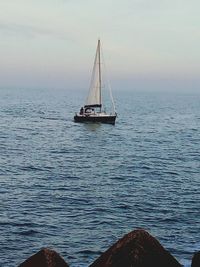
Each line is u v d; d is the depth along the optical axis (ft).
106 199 109.40
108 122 286.05
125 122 332.19
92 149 198.08
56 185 124.16
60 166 155.02
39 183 126.11
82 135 247.29
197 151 198.70
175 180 135.03
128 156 180.65
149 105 646.74
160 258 36.01
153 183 129.80
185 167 158.30
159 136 255.91
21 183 125.18
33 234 82.89
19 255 72.84
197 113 487.20
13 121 319.27
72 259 71.87
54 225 88.33
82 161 167.22
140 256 35.58
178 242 79.71
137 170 150.61
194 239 81.61
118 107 550.36
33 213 95.86
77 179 133.49
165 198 111.65
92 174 142.00
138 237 36.37
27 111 424.46
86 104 286.66
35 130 266.16
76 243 78.95
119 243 36.27
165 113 465.47
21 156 172.65
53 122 316.81
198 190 122.11
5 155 173.17
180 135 264.93
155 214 97.35
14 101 636.89
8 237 80.69
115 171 148.05
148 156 181.16
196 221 93.04
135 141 229.45
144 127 302.86
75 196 111.75
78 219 92.79
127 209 100.78
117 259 35.55
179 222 92.07
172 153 190.39
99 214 96.58
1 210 96.84
